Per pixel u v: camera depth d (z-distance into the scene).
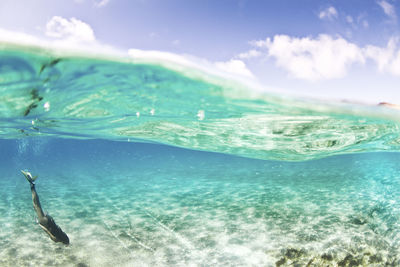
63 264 6.08
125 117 11.00
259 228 8.05
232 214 9.59
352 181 16.91
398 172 22.31
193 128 12.42
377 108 8.34
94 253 6.64
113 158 74.00
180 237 7.62
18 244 7.04
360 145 14.66
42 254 6.51
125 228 8.34
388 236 7.08
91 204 11.53
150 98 8.41
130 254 6.64
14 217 9.45
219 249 6.87
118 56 5.66
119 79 6.81
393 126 10.77
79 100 8.55
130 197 13.07
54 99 8.14
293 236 7.30
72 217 9.45
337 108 8.37
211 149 19.17
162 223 8.78
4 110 9.23
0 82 6.36
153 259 6.43
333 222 8.18
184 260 6.39
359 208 9.62
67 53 5.29
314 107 8.41
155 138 16.88
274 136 12.17
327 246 6.64
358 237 7.02
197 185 16.52
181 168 29.53
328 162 35.28
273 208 10.20
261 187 15.23
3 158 77.62
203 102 8.54
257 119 10.18
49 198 12.81
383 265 6.05
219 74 6.68
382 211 9.02
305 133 11.59
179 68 6.24
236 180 18.44
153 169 29.16
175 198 12.66
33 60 5.39
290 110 8.84
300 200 11.43
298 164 33.53
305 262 6.21
